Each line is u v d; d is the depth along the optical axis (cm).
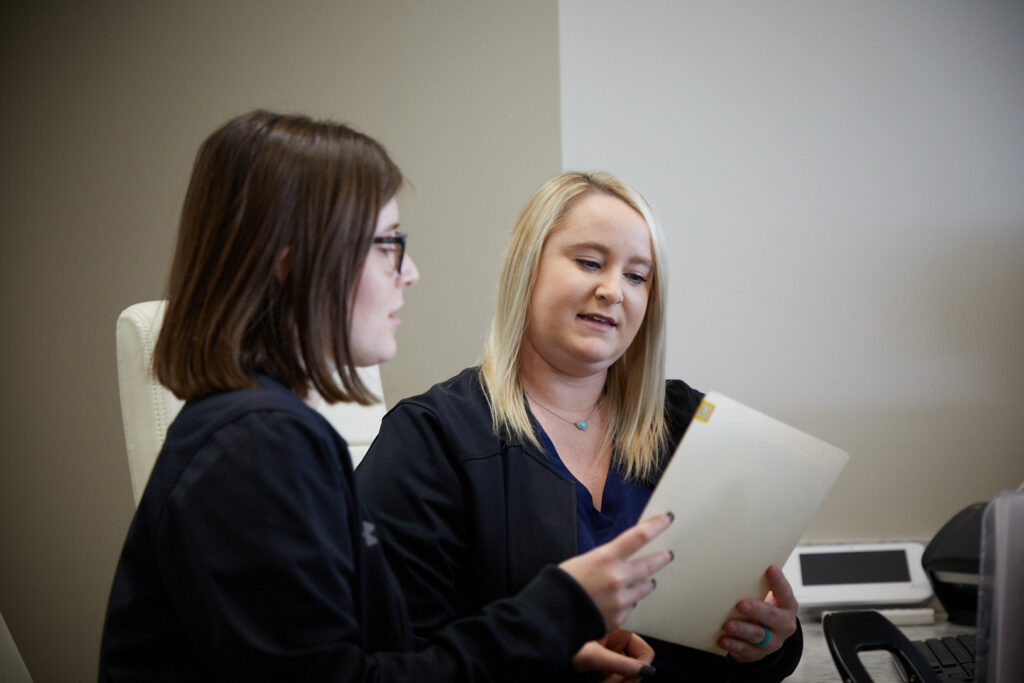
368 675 82
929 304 224
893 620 197
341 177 90
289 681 79
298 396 92
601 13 224
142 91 234
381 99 227
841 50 225
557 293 133
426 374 227
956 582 188
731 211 225
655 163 225
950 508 223
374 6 228
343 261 89
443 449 131
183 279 90
